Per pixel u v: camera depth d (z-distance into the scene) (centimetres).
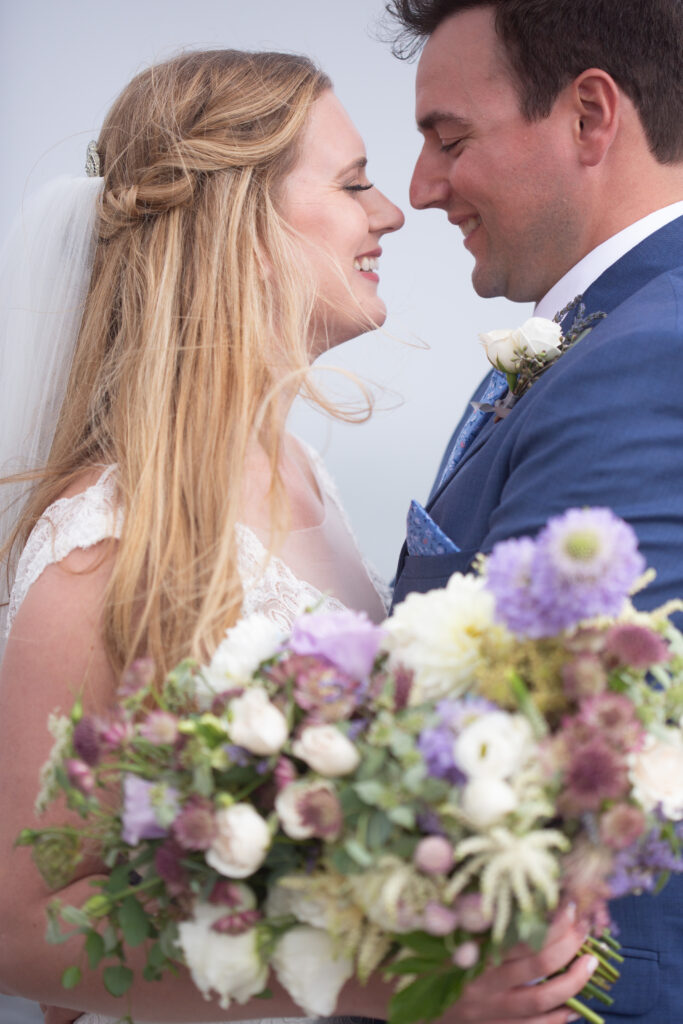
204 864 166
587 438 237
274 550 256
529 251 310
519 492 243
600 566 153
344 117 298
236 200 274
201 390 258
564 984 186
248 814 156
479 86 302
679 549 228
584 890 155
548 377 267
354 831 155
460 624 166
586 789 150
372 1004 195
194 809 159
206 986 164
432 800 152
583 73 289
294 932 164
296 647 167
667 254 286
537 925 156
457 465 310
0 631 297
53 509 251
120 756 173
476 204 313
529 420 252
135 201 277
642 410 237
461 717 156
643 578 171
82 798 167
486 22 301
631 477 232
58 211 294
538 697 160
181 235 274
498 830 148
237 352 262
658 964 232
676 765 159
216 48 319
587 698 157
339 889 157
